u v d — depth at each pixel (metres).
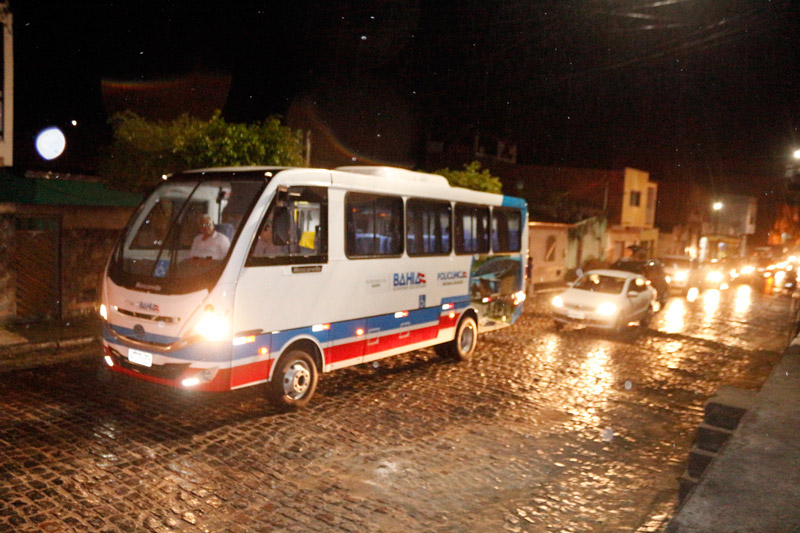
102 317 7.02
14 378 7.98
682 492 4.93
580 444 6.80
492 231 11.32
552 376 9.99
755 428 4.21
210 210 6.89
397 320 8.90
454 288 10.23
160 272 6.62
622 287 15.08
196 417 6.80
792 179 13.68
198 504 4.77
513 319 12.16
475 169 20.61
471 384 9.12
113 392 7.54
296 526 4.51
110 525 4.35
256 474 5.40
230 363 6.37
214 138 10.88
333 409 7.46
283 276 6.92
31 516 4.41
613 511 5.13
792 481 3.33
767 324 18.56
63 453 5.59
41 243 11.31
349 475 5.51
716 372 11.18
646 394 9.23
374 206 8.36
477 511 4.98
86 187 12.40
